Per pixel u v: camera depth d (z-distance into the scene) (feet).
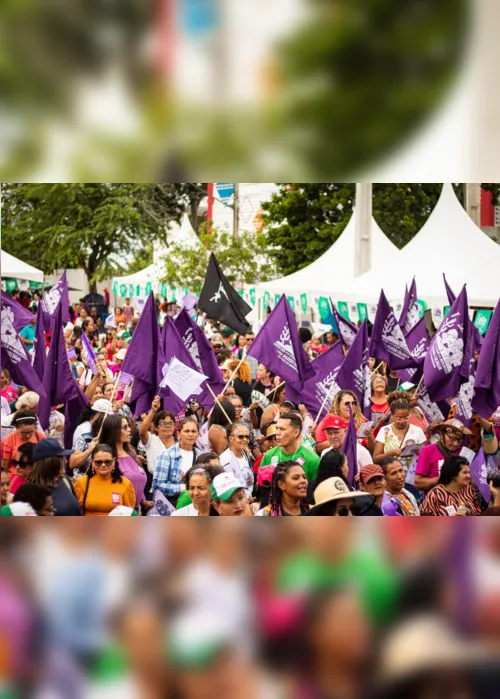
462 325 28.63
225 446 24.86
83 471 23.90
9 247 92.63
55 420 30.58
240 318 34.81
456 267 53.72
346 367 28.96
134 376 28.25
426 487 24.12
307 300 66.80
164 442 25.96
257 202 118.52
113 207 97.86
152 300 28.30
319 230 97.50
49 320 34.01
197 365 30.66
